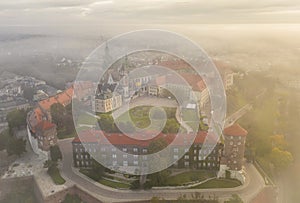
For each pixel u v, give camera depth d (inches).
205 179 4114.2
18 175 4579.2
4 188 4480.8
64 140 5502.0
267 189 3981.3
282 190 4124.0
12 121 6254.9
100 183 4156.0
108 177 4249.5
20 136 6018.7
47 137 4943.4
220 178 4143.7
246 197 3799.2
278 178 4384.8
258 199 3846.0
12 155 5260.8
